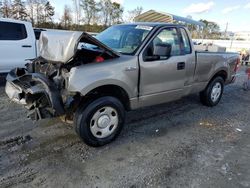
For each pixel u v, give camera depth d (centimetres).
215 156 321
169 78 395
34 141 338
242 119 474
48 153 309
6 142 331
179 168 289
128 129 394
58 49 306
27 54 679
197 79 461
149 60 357
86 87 290
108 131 336
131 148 332
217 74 521
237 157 322
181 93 433
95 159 301
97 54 329
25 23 676
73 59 318
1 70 632
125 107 361
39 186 247
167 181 264
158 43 362
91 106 307
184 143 355
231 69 547
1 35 625
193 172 282
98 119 321
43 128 381
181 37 416
